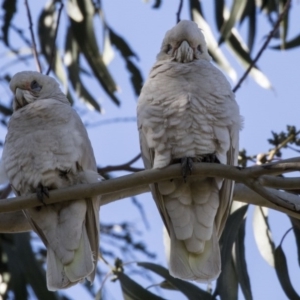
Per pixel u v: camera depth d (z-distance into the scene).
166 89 11.41
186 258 11.34
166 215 11.50
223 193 11.41
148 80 11.72
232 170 10.31
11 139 11.59
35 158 11.37
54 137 11.42
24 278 14.16
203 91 11.36
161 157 11.27
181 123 11.25
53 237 11.30
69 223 11.23
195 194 11.32
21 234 13.86
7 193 14.34
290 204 10.13
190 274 11.25
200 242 11.31
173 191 11.28
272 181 10.16
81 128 11.73
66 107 11.80
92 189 10.66
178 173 10.60
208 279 11.25
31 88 12.59
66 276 11.17
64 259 11.21
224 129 11.36
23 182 11.48
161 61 12.23
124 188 10.63
